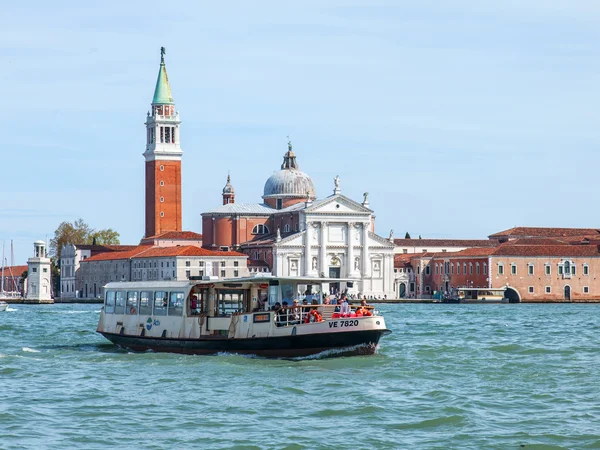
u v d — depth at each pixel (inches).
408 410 2416.3
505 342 4296.3
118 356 3489.2
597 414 2372.0
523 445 2062.0
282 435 2134.6
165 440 2090.3
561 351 3757.4
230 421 2277.3
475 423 2256.4
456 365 3253.0
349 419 2304.4
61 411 2401.6
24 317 7086.6
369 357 3289.9
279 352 3267.7
